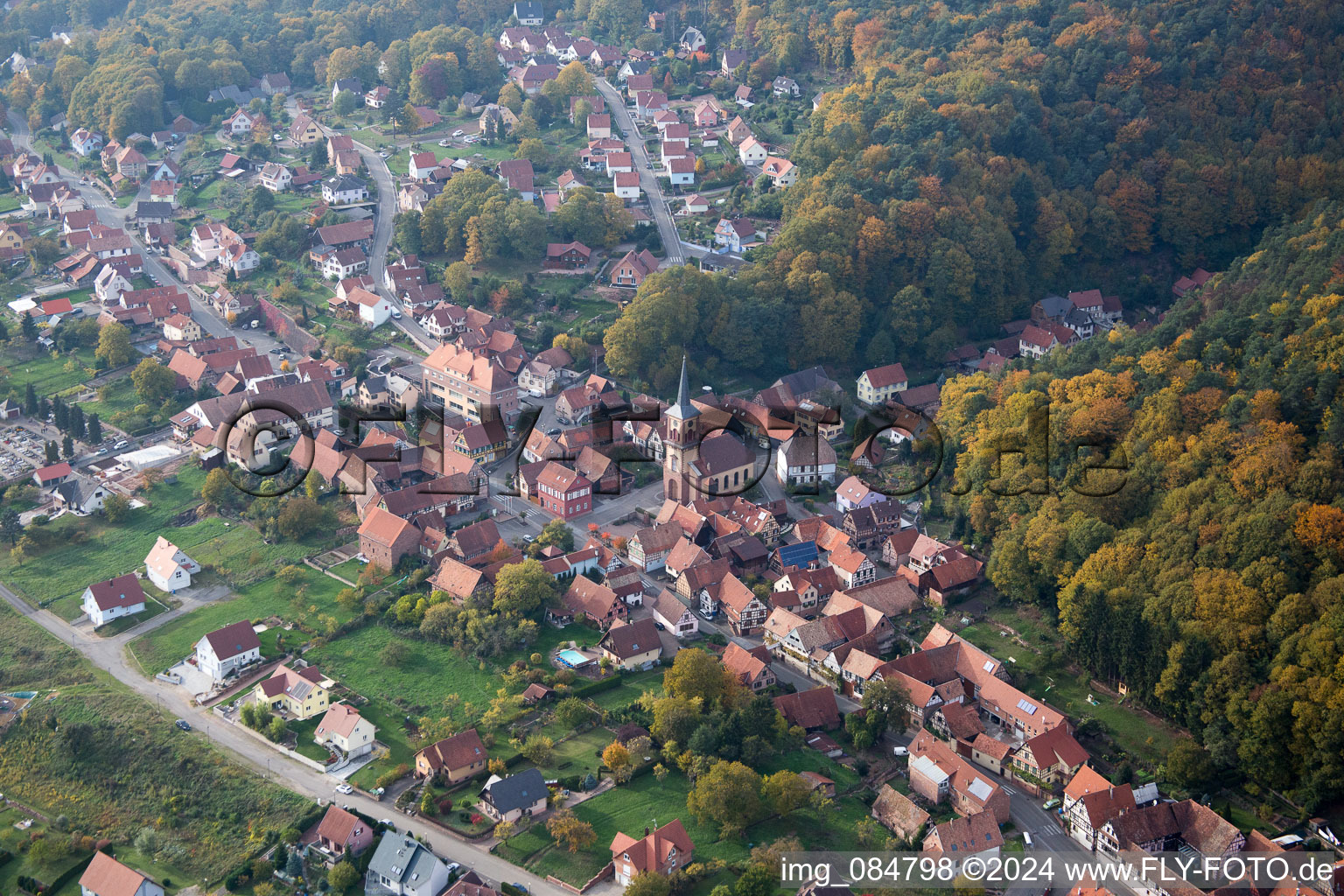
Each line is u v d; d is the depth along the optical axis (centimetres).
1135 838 17312
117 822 18338
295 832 17425
